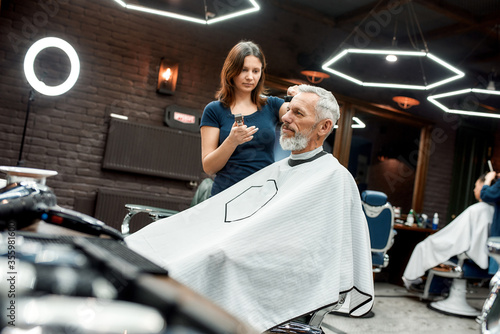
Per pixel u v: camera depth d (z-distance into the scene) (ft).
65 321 1.40
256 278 3.50
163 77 15.19
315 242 3.78
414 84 14.12
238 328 1.39
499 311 5.89
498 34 18.22
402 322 10.88
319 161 4.54
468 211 12.54
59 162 13.98
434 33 18.83
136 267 1.82
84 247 1.99
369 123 22.39
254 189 4.72
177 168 15.30
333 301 3.63
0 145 13.28
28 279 1.60
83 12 14.16
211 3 9.78
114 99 14.69
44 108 13.79
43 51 13.71
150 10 9.77
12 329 1.32
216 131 5.90
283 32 17.43
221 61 16.49
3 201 2.44
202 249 3.46
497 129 23.08
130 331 1.40
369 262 4.07
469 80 22.13
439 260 12.76
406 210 21.58
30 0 13.50
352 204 4.17
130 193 14.65
